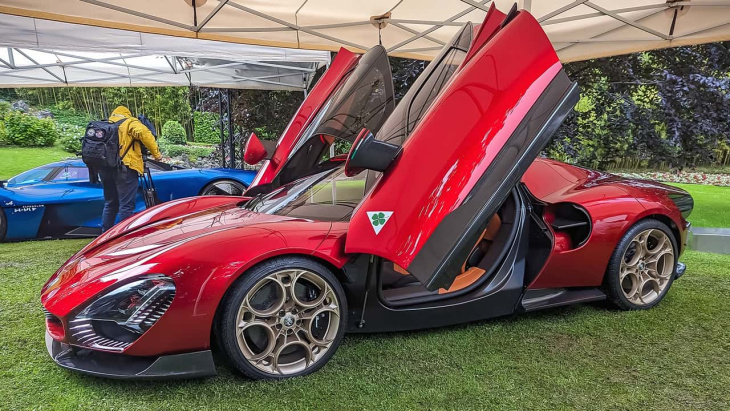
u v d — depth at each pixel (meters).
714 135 6.10
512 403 1.73
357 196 2.34
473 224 1.82
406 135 2.14
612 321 2.53
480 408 1.70
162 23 4.19
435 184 1.88
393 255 1.87
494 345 2.23
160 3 3.88
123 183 4.65
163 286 1.72
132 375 1.73
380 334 2.35
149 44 5.93
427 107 2.14
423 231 1.85
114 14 3.89
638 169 8.02
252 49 6.23
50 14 3.64
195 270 1.74
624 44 4.99
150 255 1.82
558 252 2.42
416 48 5.62
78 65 7.70
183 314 1.73
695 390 1.83
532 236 2.48
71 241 5.00
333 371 1.97
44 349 2.19
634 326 2.46
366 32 5.14
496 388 1.84
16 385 1.85
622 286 2.67
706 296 2.96
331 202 2.38
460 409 1.69
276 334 1.90
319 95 3.38
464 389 1.83
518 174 1.85
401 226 1.88
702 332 2.38
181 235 2.04
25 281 3.38
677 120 6.15
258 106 10.05
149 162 5.59
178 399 1.75
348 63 3.11
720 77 6.05
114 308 1.72
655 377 1.93
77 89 12.09
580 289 2.64
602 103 6.68
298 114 3.39
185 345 1.76
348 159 1.86
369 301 2.09
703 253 4.43
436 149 1.91
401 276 2.34
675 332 2.38
